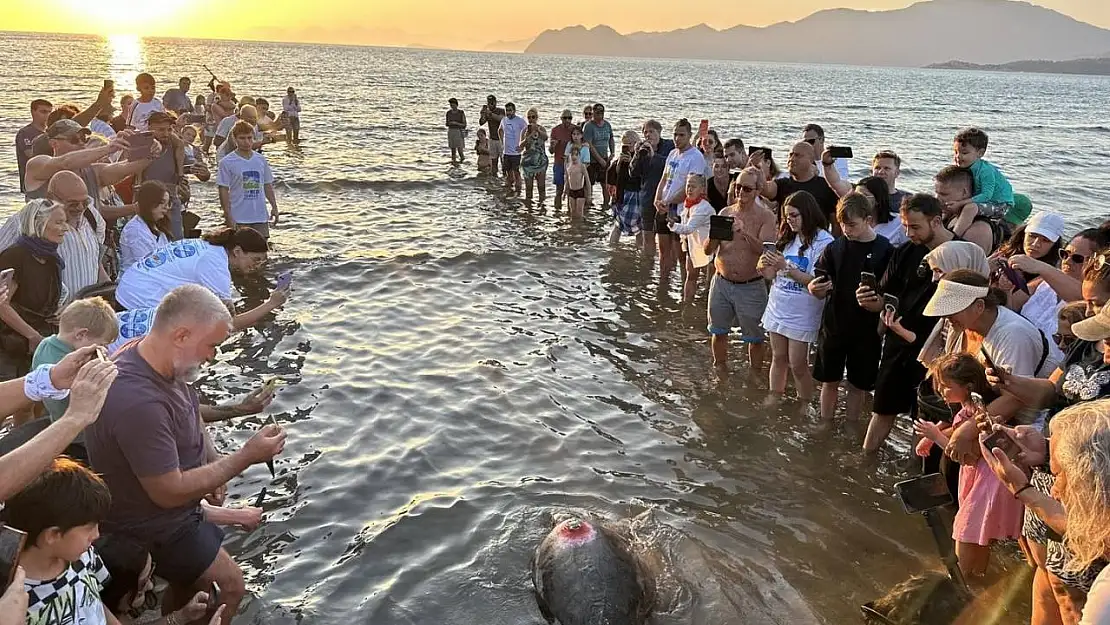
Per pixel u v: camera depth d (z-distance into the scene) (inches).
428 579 172.6
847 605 168.1
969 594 167.2
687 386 286.5
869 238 230.8
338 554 181.9
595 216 602.5
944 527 191.9
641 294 401.7
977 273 174.2
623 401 273.3
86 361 134.2
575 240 515.5
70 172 231.5
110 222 307.4
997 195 279.3
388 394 270.8
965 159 279.1
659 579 173.3
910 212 210.4
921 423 170.7
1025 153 1195.3
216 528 157.6
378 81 2726.4
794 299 255.0
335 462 224.2
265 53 6437.0
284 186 657.6
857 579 177.3
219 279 220.2
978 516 165.8
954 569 177.8
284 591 167.9
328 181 684.1
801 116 1924.2
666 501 208.4
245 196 418.3
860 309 232.2
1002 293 190.4
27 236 220.1
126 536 142.7
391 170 773.9
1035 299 212.5
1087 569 117.0
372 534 189.3
